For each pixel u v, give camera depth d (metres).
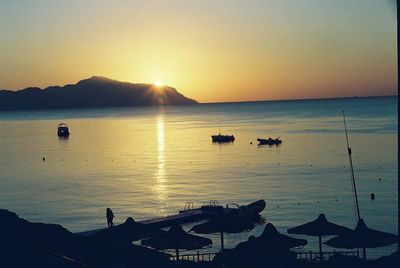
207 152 148.50
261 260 31.92
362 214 63.56
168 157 138.50
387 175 93.44
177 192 84.81
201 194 82.38
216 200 77.25
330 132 194.38
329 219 61.72
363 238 33.72
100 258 29.33
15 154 155.75
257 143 169.25
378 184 84.75
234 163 121.00
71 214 69.56
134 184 94.25
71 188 91.88
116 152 154.75
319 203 71.38
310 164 113.00
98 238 32.47
